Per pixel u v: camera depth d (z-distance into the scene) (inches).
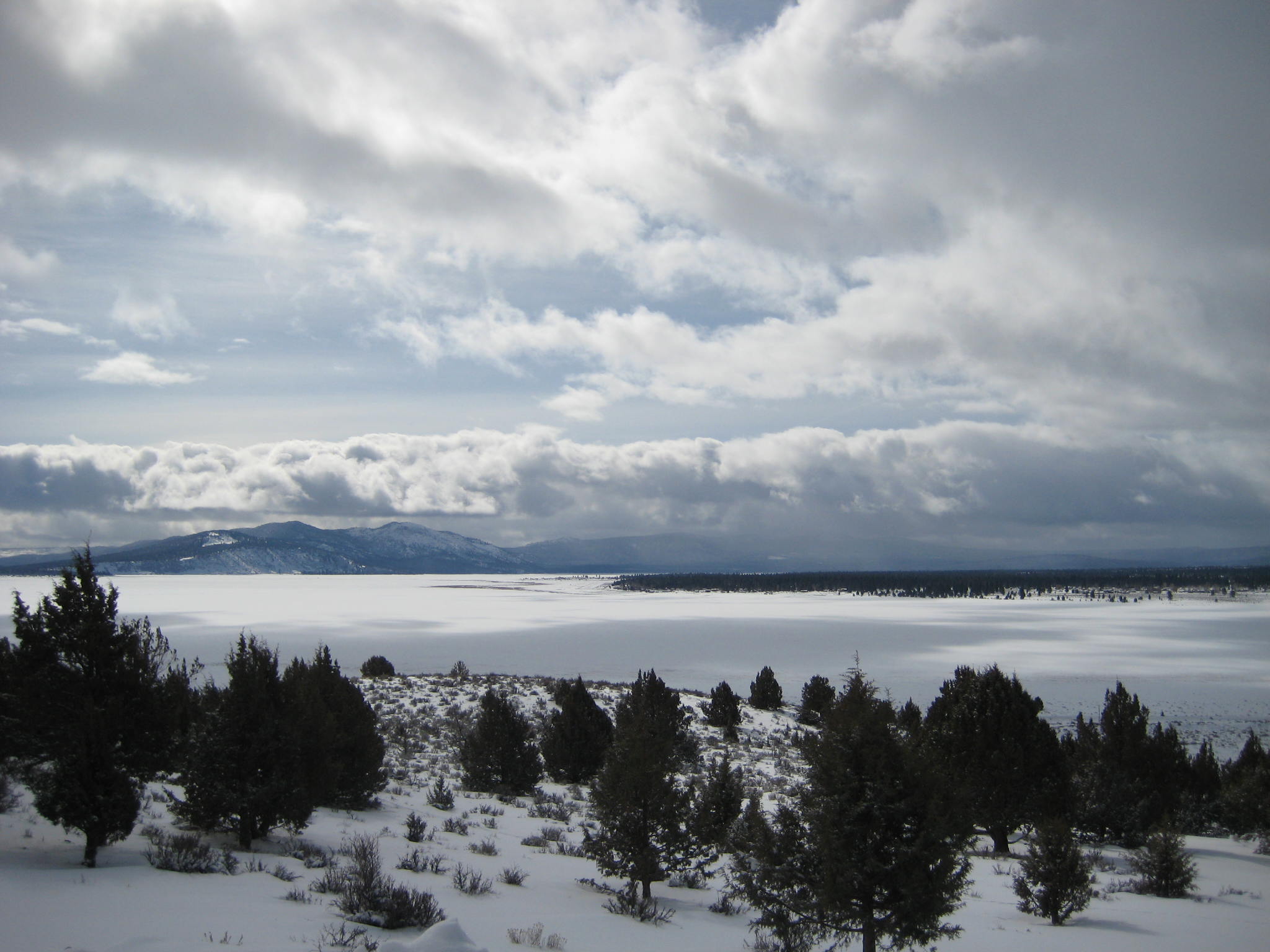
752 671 3036.4
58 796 514.9
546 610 7140.8
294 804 650.2
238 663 669.9
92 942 354.0
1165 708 2301.9
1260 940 599.2
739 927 587.8
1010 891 780.6
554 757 1306.6
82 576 563.2
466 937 349.4
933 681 2726.4
